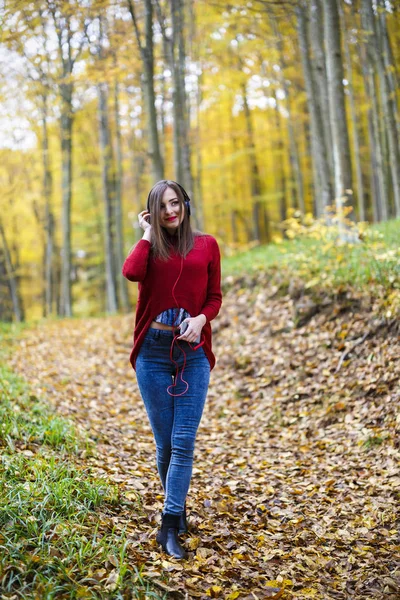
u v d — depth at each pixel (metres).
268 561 2.75
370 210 18.94
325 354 5.76
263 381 5.99
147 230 2.83
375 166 14.91
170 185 2.81
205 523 3.06
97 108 15.09
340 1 10.10
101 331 10.94
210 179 19.94
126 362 8.09
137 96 14.35
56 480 3.12
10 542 2.38
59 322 13.38
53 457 3.35
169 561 2.56
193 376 2.79
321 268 6.86
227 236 23.64
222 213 21.75
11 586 2.14
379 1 10.48
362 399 4.82
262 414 5.36
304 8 7.99
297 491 3.60
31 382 6.10
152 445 4.50
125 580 2.31
